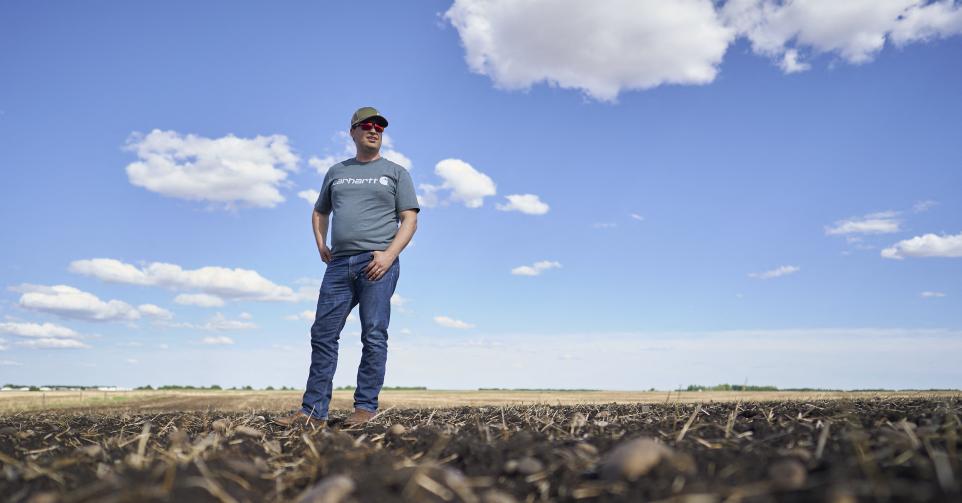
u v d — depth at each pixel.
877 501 1.59
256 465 2.53
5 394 14.49
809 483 1.78
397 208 4.75
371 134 4.73
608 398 11.63
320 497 1.87
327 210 5.09
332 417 5.11
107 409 8.94
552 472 2.18
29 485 2.29
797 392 14.01
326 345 4.66
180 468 2.28
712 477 2.00
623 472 2.02
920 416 3.02
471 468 2.34
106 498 1.91
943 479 1.70
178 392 21.52
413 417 4.64
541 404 6.37
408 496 1.95
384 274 4.58
